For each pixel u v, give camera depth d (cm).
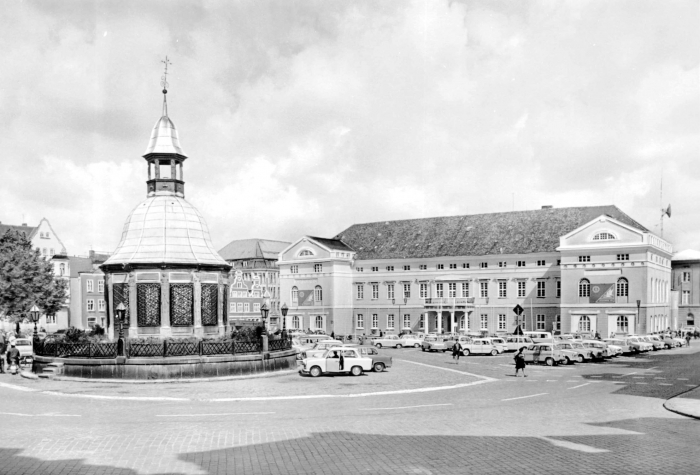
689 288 11656
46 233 11162
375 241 10156
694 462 1454
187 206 4353
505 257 8819
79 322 10731
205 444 1662
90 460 1491
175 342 3409
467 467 1414
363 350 4056
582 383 3266
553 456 1514
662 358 5178
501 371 4009
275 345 3797
